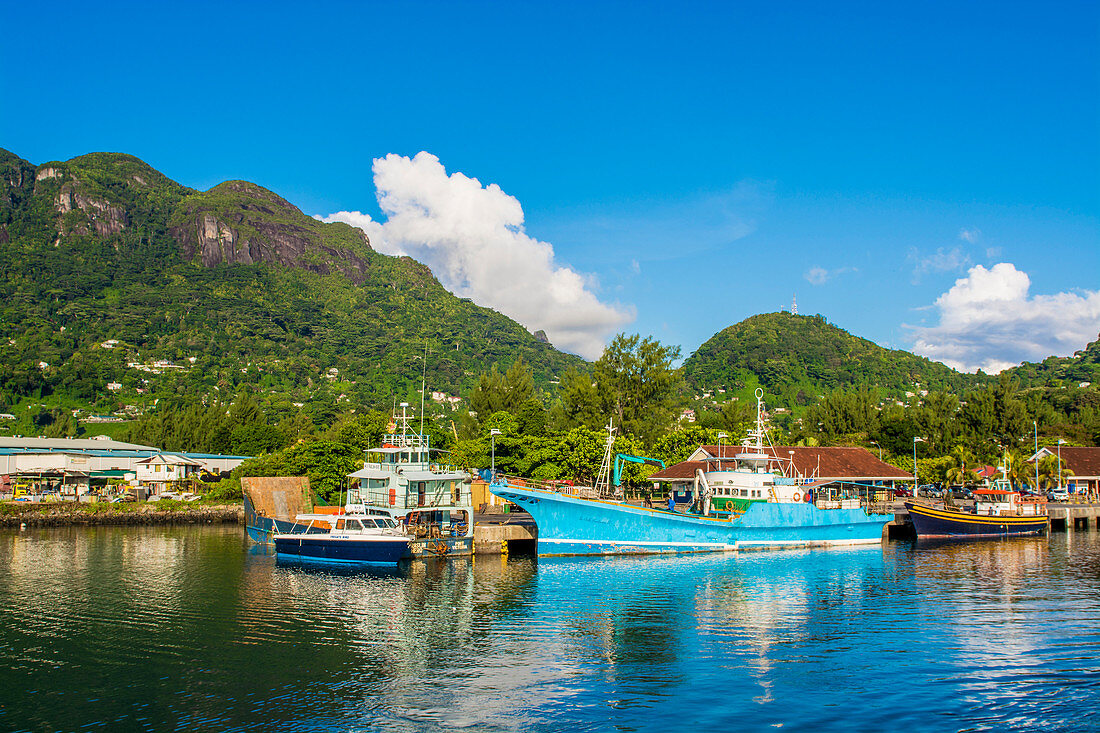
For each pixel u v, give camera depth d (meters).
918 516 76.62
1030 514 84.06
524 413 125.69
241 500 110.62
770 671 32.41
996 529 79.69
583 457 91.62
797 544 68.62
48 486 123.44
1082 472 104.44
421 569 58.19
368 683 30.86
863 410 167.88
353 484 85.88
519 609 43.81
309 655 34.69
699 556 63.69
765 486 69.19
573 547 63.19
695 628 39.50
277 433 160.75
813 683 30.86
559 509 62.31
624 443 93.50
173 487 124.56
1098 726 26.44
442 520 66.19
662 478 93.38
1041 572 56.34
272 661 33.81
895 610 43.41
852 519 71.00
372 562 59.47
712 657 34.41
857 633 38.31
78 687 30.45
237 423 175.50
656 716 27.50
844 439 150.25
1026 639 36.97
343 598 47.00
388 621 40.94
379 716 27.44
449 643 36.66
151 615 42.41
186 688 30.30
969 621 40.66
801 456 91.69
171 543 77.12
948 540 76.94
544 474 89.25
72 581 53.53
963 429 147.38
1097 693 29.48
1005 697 29.20
